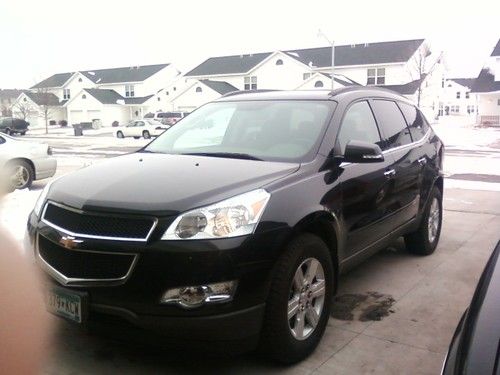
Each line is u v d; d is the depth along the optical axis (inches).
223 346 114.5
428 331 150.3
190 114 198.5
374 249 173.3
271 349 123.0
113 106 2416.3
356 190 153.9
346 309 165.5
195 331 111.0
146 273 111.8
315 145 150.5
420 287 185.9
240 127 171.9
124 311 112.8
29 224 135.9
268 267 117.9
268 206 122.0
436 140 235.8
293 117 166.6
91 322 117.6
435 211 228.4
